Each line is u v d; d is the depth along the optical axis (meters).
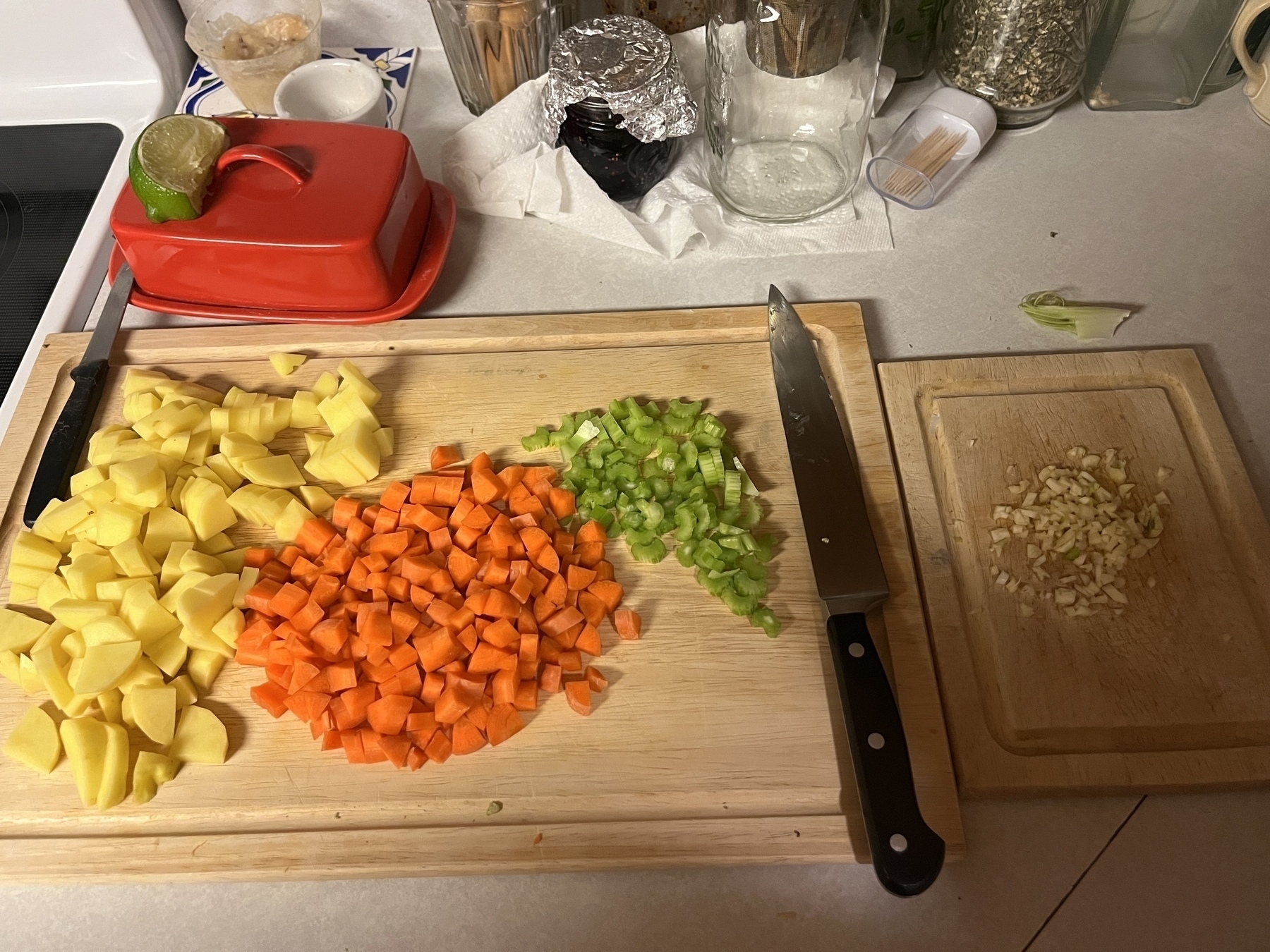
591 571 0.88
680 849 0.76
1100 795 0.77
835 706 0.81
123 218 0.99
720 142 1.17
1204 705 0.79
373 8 1.34
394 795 0.79
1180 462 0.93
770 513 0.93
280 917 0.76
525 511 0.92
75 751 0.80
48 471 0.96
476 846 0.77
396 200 1.01
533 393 1.02
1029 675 0.81
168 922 0.76
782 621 0.86
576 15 1.30
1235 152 1.20
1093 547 0.88
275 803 0.79
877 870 0.68
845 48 1.05
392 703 0.82
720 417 0.99
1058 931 0.72
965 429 0.96
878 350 1.05
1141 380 1.00
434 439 0.99
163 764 0.80
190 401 0.99
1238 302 1.07
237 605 0.88
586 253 1.15
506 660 0.83
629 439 0.98
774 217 1.14
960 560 0.88
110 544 0.91
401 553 0.91
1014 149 1.21
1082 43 1.11
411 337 1.06
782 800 0.78
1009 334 1.05
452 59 1.23
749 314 1.06
